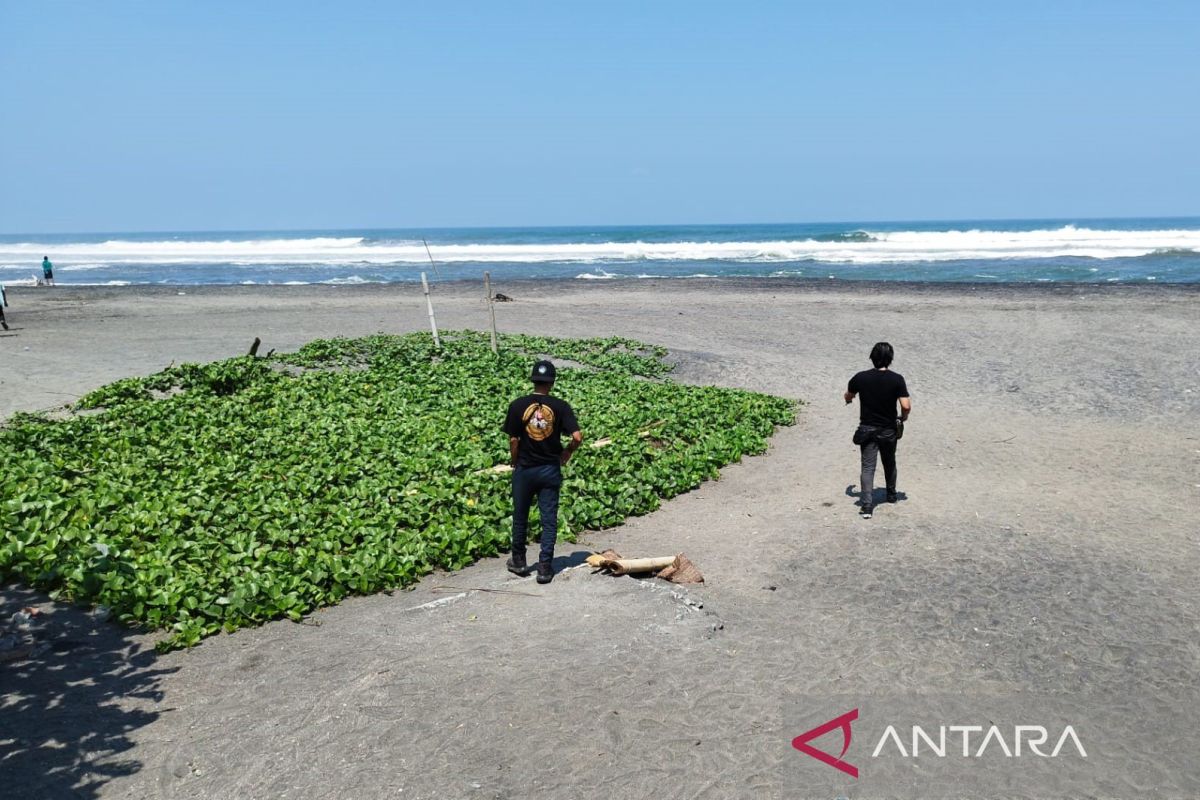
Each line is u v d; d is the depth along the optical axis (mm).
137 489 10586
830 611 8117
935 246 84438
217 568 8391
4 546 8586
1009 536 10375
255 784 5332
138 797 5191
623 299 39938
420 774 5414
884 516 11227
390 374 19578
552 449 8562
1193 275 50719
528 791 5258
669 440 14867
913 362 23016
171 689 6508
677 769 5484
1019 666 7043
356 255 87188
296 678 6668
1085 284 43656
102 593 7832
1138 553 9758
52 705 6215
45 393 18062
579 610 7887
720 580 8945
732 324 30625
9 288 50719
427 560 9164
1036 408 17891
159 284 54688
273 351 21375
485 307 36750
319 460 12242
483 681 6570
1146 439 15320
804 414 17891
